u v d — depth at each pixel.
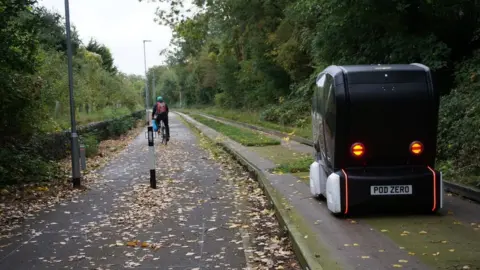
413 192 6.80
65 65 24.12
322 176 8.12
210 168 14.47
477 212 6.98
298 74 30.05
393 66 7.04
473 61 12.20
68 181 12.28
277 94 37.34
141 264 5.88
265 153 16.20
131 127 37.91
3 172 11.09
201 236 7.09
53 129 17.92
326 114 7.28
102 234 7.30
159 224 7.85
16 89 11.65
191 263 5.88
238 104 56.56
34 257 6.24
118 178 12.91
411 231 6.16
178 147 21.58
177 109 102.06
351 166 7.04
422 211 7.00
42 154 14.31
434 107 6.82
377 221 6.73
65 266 5.87
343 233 6.22
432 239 5.79
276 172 11.78
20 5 10.77
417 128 6.87
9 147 12.19
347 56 15.67
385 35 14.16
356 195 6.84
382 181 6.82
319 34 16.03
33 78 13.82
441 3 12.44
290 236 6.40
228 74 56.06
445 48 12.59
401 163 7.04
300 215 7.30
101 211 8.90
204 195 10.27
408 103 6.79
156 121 23.62
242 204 9.31
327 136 7.32
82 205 9.46
